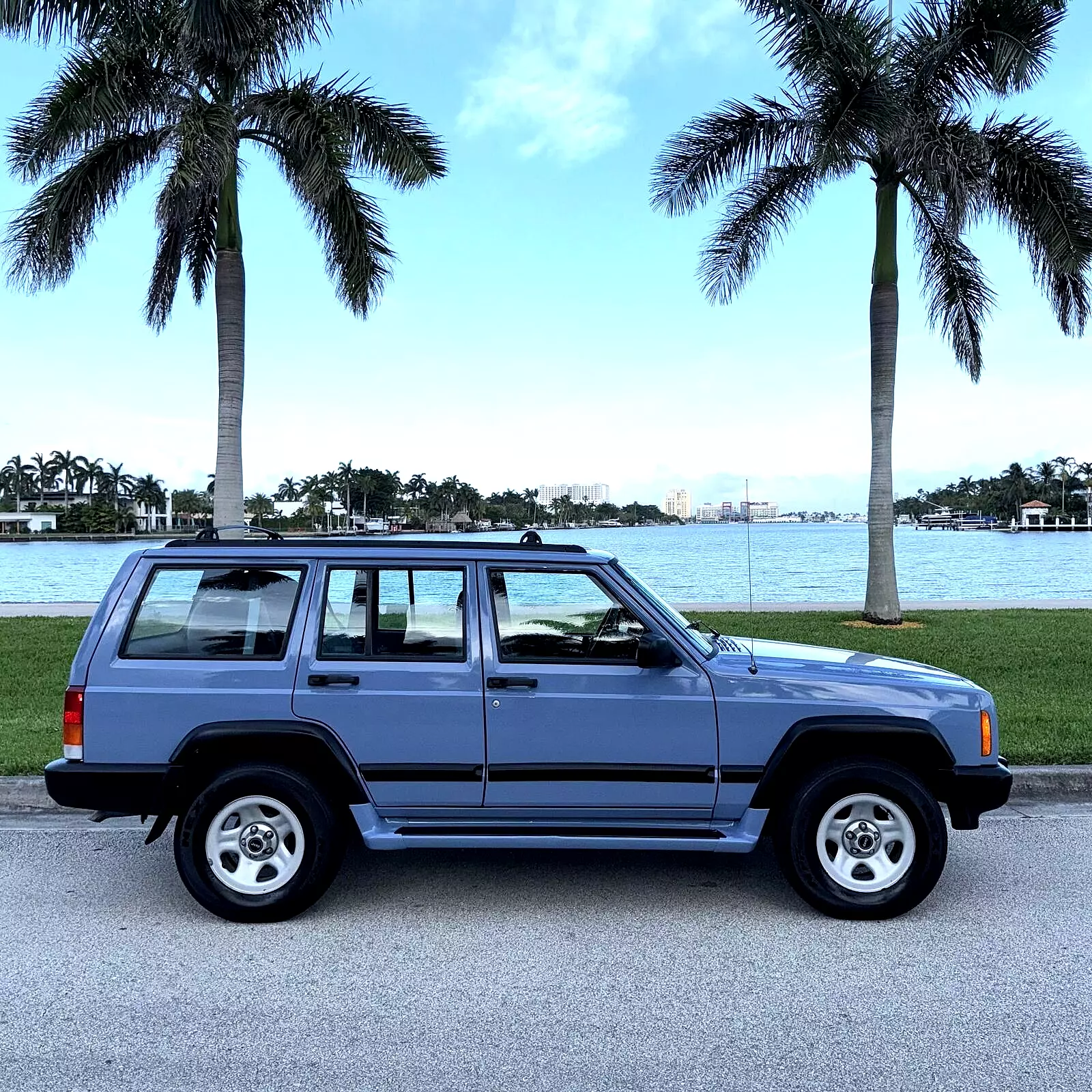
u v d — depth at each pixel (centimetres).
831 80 1321
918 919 439
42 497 16712
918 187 1541
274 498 16738
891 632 1405
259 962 393
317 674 431
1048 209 1410
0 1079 303
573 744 430
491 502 17438
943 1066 310
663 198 1577
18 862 526
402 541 464
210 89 1277
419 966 389
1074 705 865
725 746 431
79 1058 317
